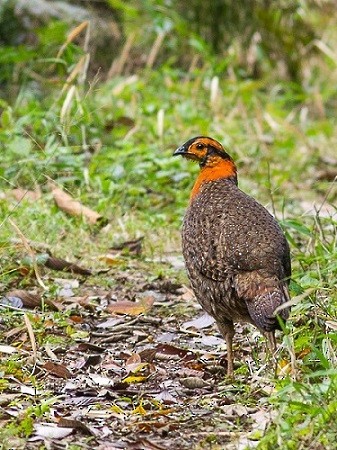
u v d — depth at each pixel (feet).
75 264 36.63
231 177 29.76
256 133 57.47
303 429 22.50
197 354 29.63
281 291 25.76
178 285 36.04
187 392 26.81
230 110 60.23
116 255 38.75
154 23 64.39
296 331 27.61
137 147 48.60
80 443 23.25
